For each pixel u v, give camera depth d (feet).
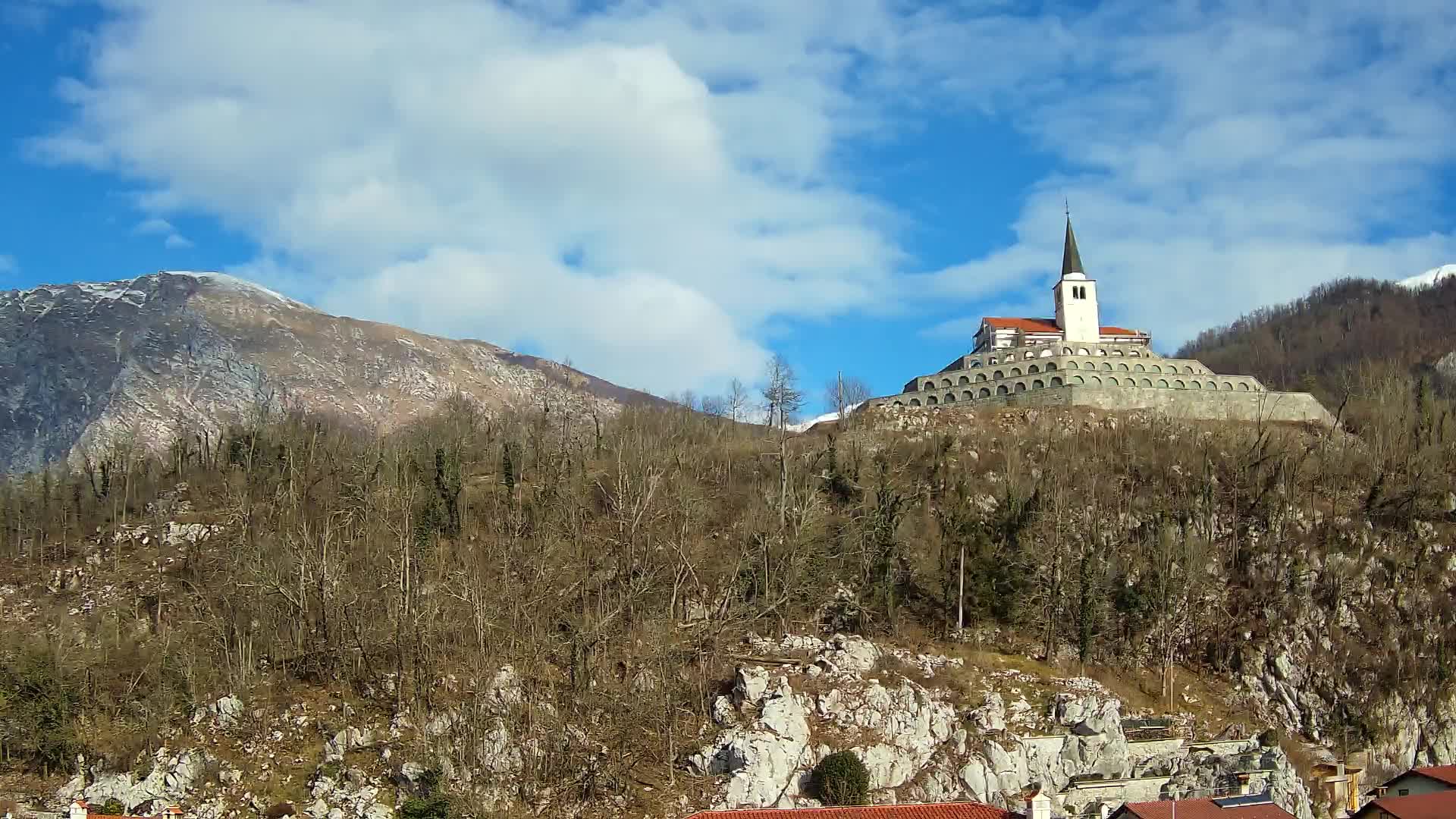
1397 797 371.15
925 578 533.96
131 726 421.18
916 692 438.40
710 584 518.37
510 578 510.58
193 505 636.48
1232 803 345.51
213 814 387.14
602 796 390.21
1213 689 516.32
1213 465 625.00
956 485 604.49
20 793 396.57
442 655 453.99
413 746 406.00
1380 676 518.78
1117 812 340.39
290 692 445.37
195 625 486.79
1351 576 553.64
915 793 411.54
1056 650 506.89
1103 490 604.08
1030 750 428.15
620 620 485.56
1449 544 572.10
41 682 421.59
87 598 541.34
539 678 445.37
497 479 643.45
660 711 420.77
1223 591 554.05
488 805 376.68
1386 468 624.18
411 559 521.65
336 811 384.27
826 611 511.40
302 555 485.97
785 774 401.90
